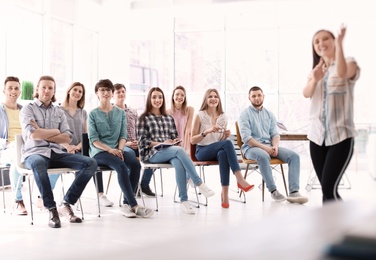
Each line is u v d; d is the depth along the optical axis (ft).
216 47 32.55
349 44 29.89
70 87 15.88
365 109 30.04
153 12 31.55
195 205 16.02
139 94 33.45
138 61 33.37
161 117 15.92
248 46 31.94
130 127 18.13
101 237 11.28
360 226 1.51
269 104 31.83
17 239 11.05
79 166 13.46
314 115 9.46
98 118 14.83
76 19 29.40
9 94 17.21
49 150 13.46
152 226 12.57
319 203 16.35
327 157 9.18
